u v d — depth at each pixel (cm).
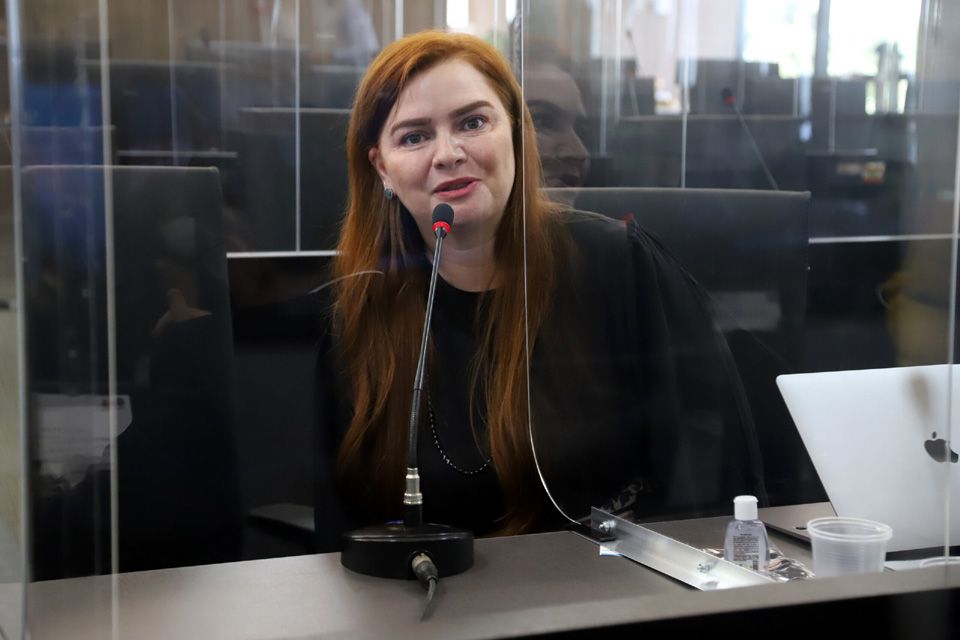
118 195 138
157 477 143
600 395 108
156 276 141
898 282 97
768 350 100
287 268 157
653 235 104
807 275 99
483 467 131
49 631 65
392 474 136
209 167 148
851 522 90
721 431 101
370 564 91
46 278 64
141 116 155
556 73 106
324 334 146
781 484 99
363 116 136
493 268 130
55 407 65
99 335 66
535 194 109
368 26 173
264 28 162
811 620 55
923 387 96
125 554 142
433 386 134
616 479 107
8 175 63
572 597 85
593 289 108
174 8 155
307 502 157
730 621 54
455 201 129
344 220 150
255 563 96
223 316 145
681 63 101
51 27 63
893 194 98
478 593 86
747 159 100
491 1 170
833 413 98
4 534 65
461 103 129
